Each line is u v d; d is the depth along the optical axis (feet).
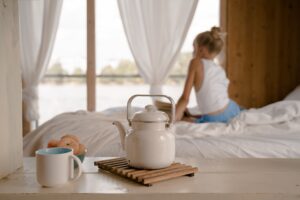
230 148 5.76
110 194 2.69
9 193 2.71
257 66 11.68
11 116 3.35
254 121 6.82
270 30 11.59
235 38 11.59
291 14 11.54
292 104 7.06
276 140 6.01
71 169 2.95
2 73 3.17
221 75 7.77
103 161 3.53
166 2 9.11
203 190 2.77
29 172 3.36
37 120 11.48
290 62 11.67
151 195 2.70
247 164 3.66
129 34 9.43
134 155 3.17
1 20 3.19
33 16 10.05
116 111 8.39
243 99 11.76
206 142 5.95
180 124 6.89
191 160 3.83
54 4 9.36
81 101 12.06
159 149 3.14
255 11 11.52
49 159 2.80
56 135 6.21
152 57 9.49
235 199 2.72
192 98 11.93
